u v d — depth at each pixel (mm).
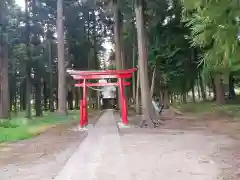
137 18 18000
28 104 26922
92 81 32969
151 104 17594
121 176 6047
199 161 7426
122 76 17828
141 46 17781
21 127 17000
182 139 11469
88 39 38281
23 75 32562
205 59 5379
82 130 15805
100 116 28359
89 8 35562
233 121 16281
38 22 29078
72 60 37188
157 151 8930
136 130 15234
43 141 12070
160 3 20406
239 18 4402
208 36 4902
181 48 23359
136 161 7516
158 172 6387
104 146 9969
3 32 21859
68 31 34969
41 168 7160
